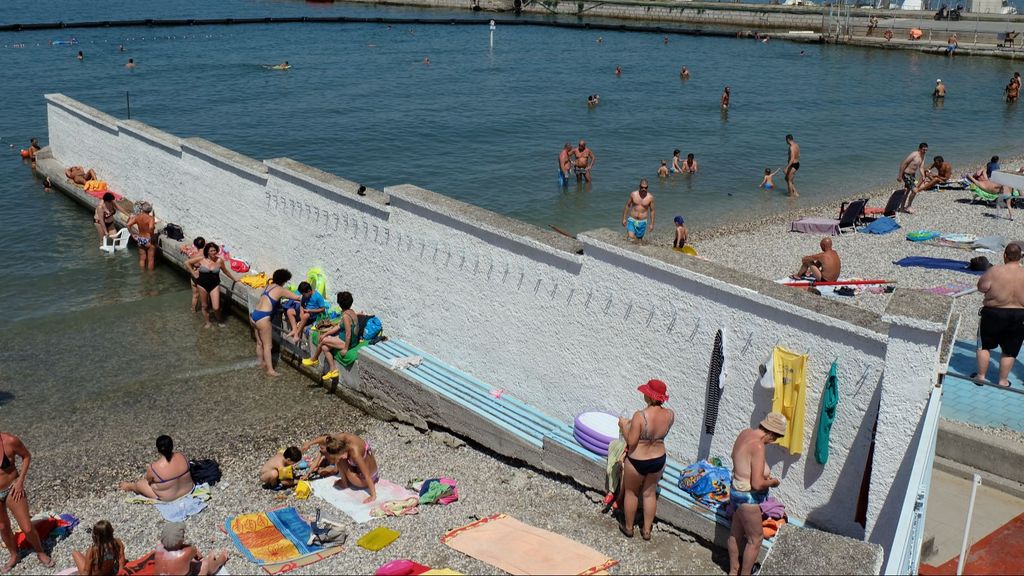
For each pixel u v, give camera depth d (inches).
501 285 510.9
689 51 2837.1
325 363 597.3
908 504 265.1
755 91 2069.4
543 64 2469.2
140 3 4229.8
